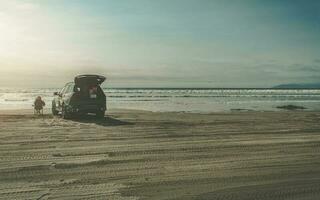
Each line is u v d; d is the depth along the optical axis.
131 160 10.08
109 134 15.30
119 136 14.73
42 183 7.71
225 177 8.28
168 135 15.13
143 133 15.69
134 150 11.60
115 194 7.02
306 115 26.52
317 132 16.42
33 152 11.16
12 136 14.55
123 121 20.97
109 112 28.27
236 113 28.42
